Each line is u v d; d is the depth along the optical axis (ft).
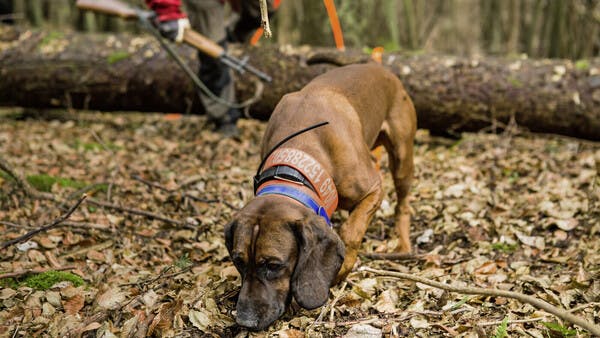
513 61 20.07
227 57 17.56
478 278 11.33
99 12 17.13
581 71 19.48
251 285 8.71
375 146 13.35
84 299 10.57
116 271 11.65
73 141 20.44
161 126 23.24
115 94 22.04
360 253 12.48
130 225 13.75
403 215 13.24
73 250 12.49
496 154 19.21
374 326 9.64
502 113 19.80
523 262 12.08
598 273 11.03
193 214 14.40
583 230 13.26
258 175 10.32
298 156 10.00
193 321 9.64
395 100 13.02
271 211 8.95
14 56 22.07
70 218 13.64
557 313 8.51
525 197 15.35
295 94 11.55
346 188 10.60
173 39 17.25
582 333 9.30
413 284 11.01
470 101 19.77
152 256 12.46
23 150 19.06
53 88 22.11
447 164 18.47
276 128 10.99
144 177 16.88
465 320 9.68
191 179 16.37
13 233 12.87
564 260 11.98
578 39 30.48
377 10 25.08
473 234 13.52
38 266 11.75
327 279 8.77
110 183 15.28
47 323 9.84
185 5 19.90
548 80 19.49
